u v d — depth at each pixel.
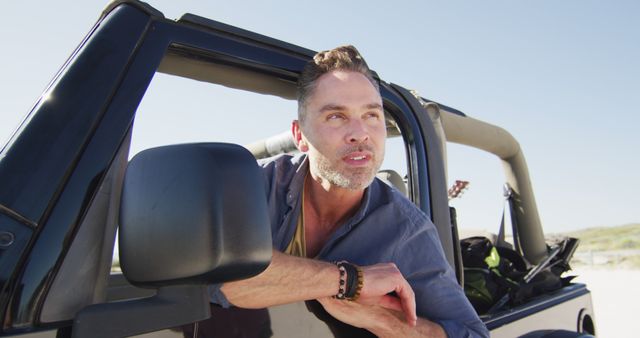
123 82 1.08
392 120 1.89
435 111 2.12
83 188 0.95
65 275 0.93
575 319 2.77
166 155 0.82
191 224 0.77
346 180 1.50
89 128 0.99
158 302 0.86
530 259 3.24
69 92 1.00
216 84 1.53
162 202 0.79
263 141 2.79
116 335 0.82
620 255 21.41
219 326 1.10
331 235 1.61
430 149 1.90
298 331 1.24
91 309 0.83
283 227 1.57
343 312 1.34
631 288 13.69
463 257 2.87
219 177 0.79
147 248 0.78
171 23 1.25
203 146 0.83
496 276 2.58
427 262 1.62
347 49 1.58
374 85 1.60
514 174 3.27
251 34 1.45
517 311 2.28
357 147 1.50
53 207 0.91
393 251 1.60
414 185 1.84
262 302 1.18
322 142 1.51
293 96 1.71
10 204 0.87
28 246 0.87
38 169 0.91
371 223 1.60
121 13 1.15
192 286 0.89
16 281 0.85
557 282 2.96
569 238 3.18
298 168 1.61
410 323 1.42
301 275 1.26
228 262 0.76
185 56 1.31
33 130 0.94
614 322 9.24
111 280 1.83
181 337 1.02
